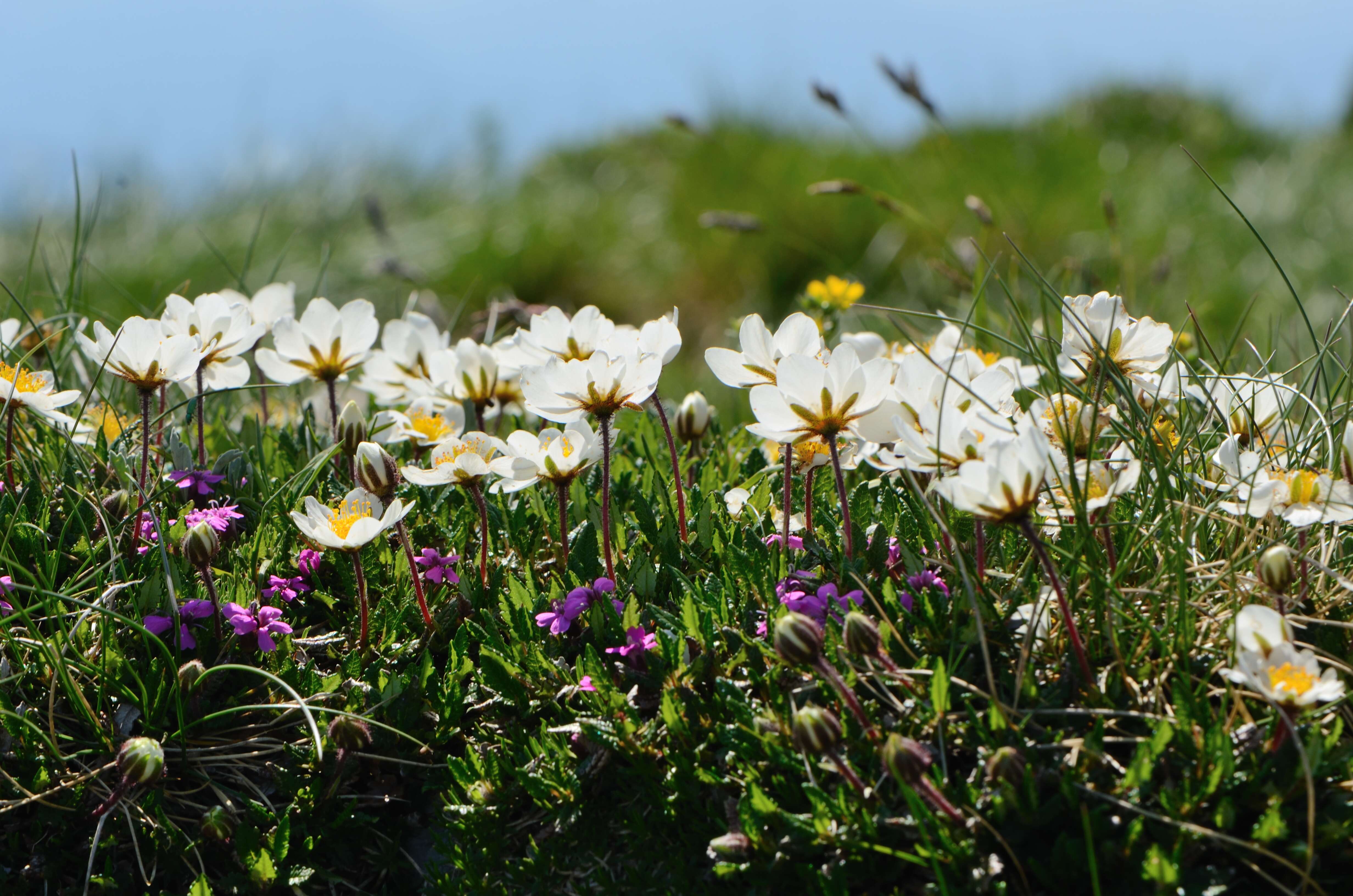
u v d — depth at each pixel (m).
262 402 3.03
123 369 2.20
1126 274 6.57
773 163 9.65
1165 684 1.79
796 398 1.87
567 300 9.07
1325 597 1.99
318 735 1.79
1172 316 5.46
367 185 10.59
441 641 2.17
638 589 2.13
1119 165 10.14
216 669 1.88
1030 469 1.60
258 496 2.52
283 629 2.02
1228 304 6.56
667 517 2.31
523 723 2.00
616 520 2.35
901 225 8.37
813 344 2.08
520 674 2.00
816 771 1.71
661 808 1.82
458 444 2.24
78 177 3.48
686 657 1.94
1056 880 1.54
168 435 2.70
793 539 2.19
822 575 2.11
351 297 8.18
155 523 2.12
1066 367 2.33
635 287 9.02
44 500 2.29
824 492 2.48
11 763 1.93
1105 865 1.53
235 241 8.92
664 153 11.23
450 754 2.00
